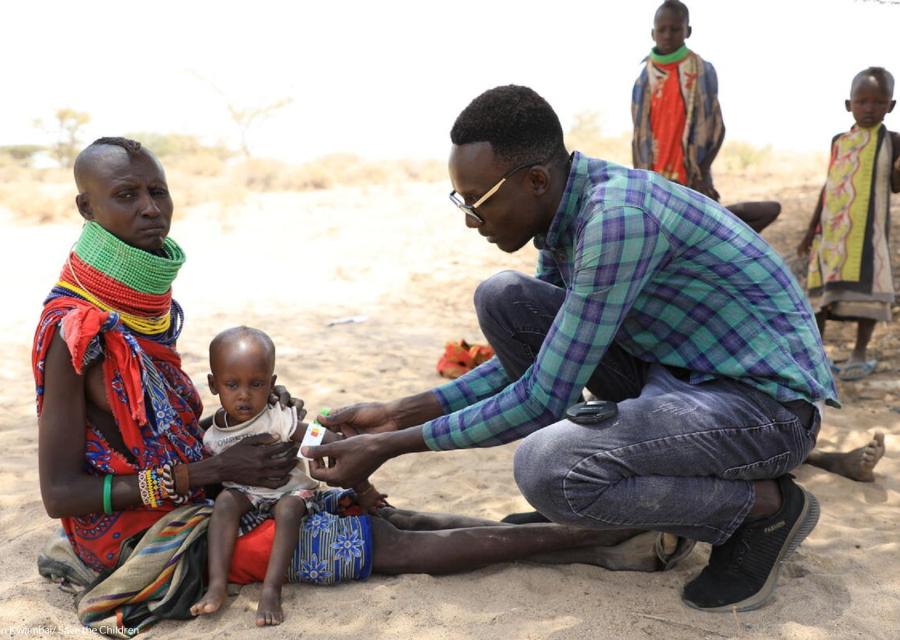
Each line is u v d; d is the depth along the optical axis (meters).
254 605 2.85
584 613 2.77
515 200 2.65
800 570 3.06
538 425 2.84
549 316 3.29
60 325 2.66
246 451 2.88
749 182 14.85
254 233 11.84
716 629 2.69
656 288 2.75
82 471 2.78
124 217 2.71
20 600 2.87
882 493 3.78
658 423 2.67
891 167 5.16
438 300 8.41
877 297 5.21
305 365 6.06
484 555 3.01
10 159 25.27
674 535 3.02
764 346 2.71
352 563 2.96
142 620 2.79
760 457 2.73
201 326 7.28
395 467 4.16
